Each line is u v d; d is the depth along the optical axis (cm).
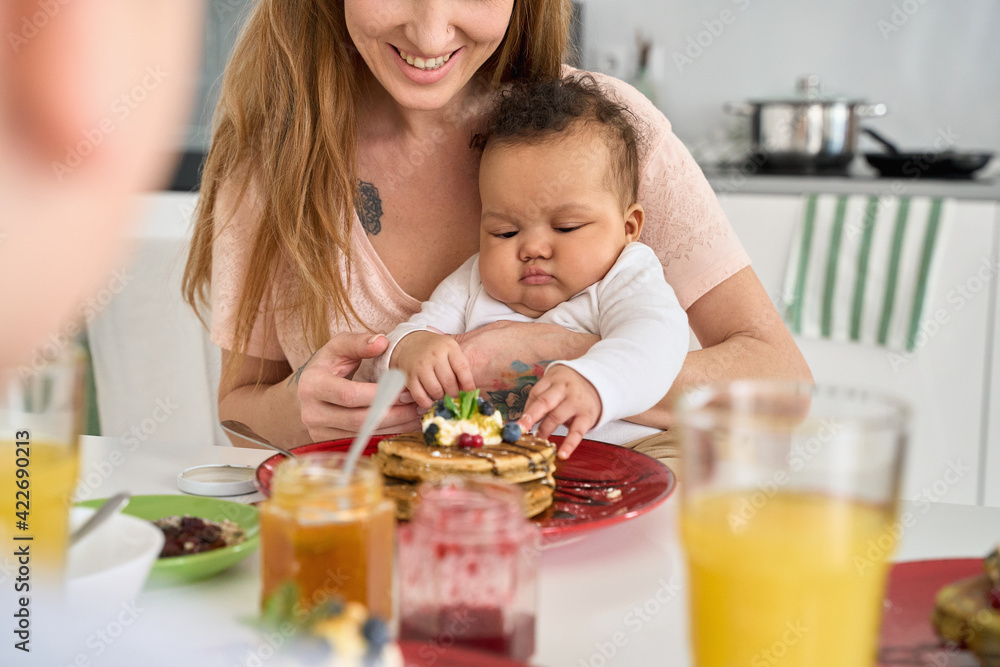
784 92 327
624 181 134
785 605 44
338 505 53
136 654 52
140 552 58
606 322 122
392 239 144
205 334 212
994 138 324
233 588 65
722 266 140
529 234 129
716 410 49
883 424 44
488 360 117
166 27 18
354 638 45
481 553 53
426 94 123
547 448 86
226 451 102
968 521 78
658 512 82
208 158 146
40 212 17
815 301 275
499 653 53
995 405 261
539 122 129
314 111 132
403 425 113
